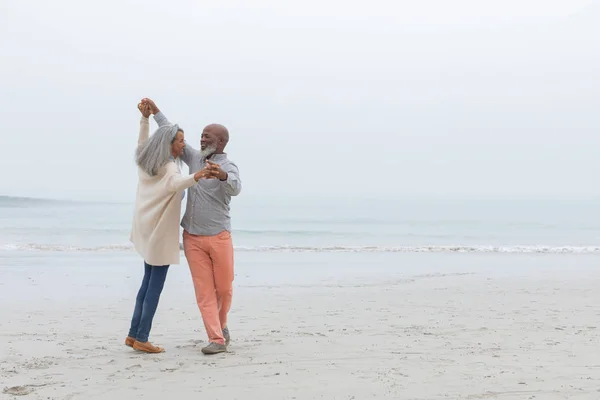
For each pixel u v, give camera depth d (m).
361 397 3.62
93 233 24.38
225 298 5.01
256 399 3.59
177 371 4.24
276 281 10.91
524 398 3.61
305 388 3.81
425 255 17.86
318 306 7.78
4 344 5.12
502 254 18.64
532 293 9.21
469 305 7.90
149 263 4.72
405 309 7.52
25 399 3.53
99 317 6.74
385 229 31.58
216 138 4.85
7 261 14.02
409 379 4.04
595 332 5.89
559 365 4.46
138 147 4.82
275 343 5.31
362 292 9.30
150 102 5.04
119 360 4.57
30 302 7.93
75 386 3.82
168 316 6.86
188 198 4.91
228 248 4.91
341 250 19.53
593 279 11.39
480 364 4.49
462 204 62.75
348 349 5.04
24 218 34.50
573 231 31.62
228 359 4.64
